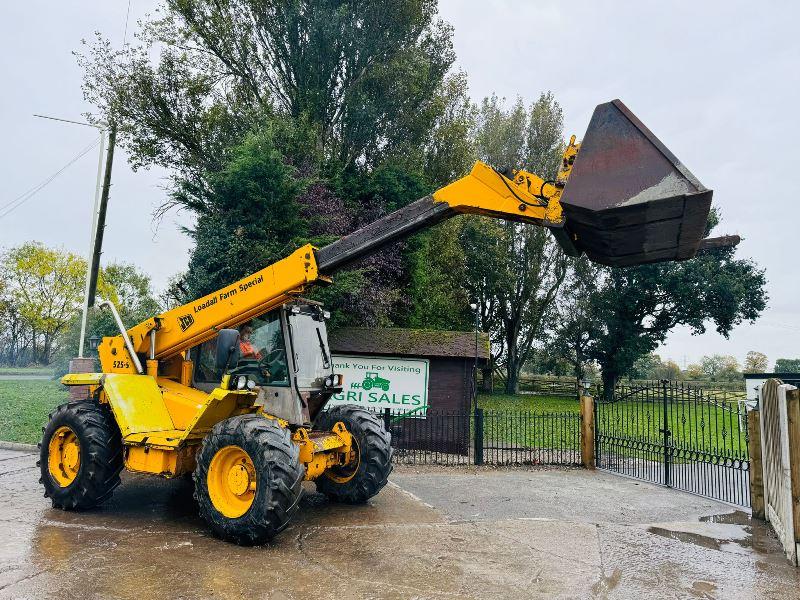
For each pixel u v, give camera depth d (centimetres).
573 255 548
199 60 1966
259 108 1838
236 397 589
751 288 3309
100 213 1739
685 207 427
